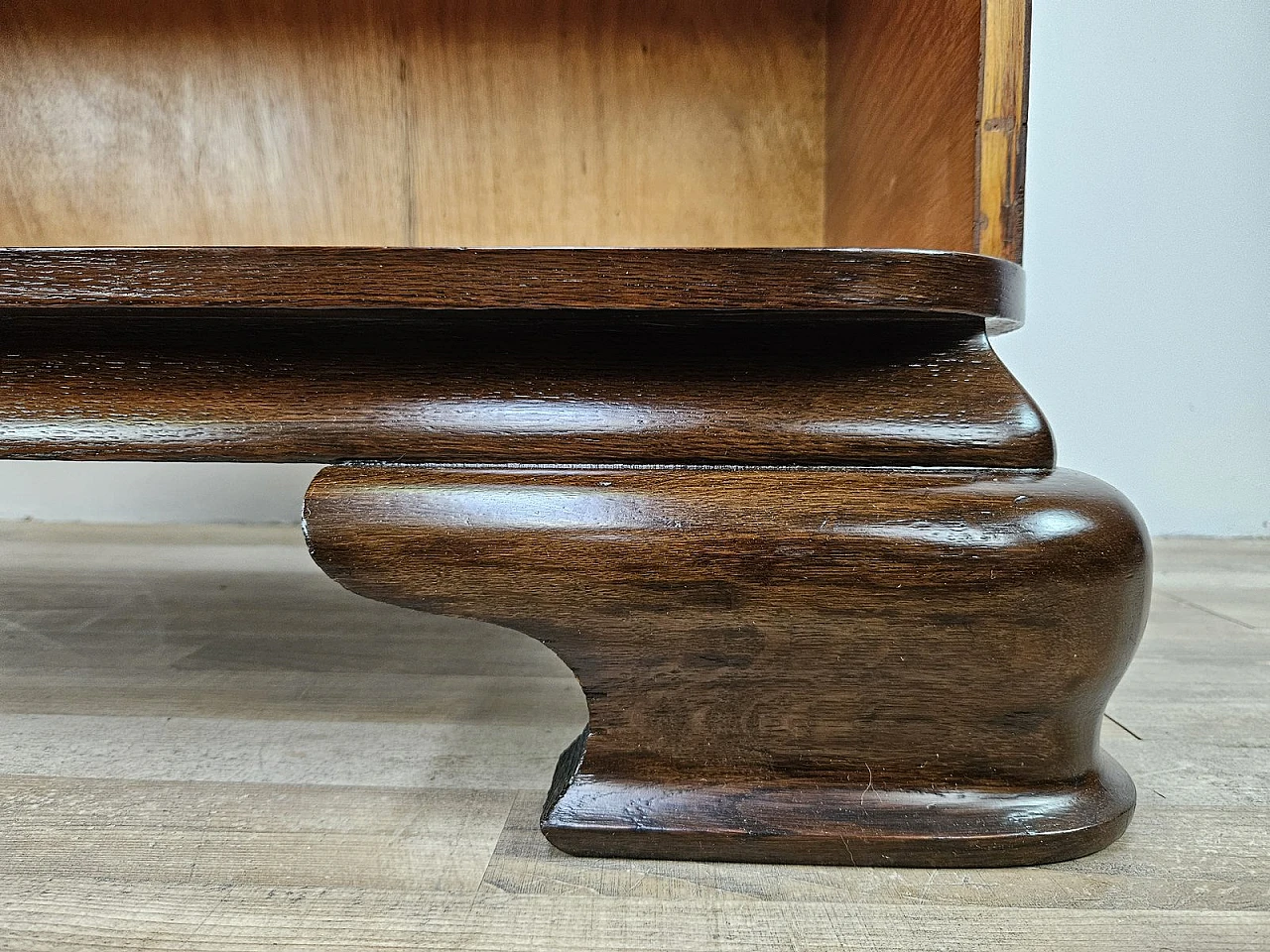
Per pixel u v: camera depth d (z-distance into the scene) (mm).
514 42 798
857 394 382
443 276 341
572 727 495
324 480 361
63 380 387
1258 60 1055
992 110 412
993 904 327
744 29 796
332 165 819
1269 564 971
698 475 362
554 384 382
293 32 799
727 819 354
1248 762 454
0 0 792
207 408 382
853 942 305
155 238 830
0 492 1188
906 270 340
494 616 356
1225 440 1115
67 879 338
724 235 824
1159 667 608
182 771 434
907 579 338
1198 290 1096
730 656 354
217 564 935
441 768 439
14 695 542
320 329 391
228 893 329
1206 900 330
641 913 320
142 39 802
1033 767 359
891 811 354
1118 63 1062
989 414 378
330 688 558
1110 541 341
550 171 819
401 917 316
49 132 816
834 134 767
